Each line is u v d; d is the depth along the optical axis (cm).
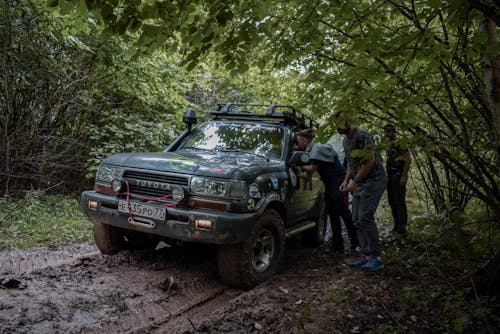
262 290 362
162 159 406
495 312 289
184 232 362
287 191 451
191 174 377
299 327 272
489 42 236
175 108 1003
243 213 369
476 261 416
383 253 493
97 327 286
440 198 573
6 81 707
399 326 279
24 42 722
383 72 273
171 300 347
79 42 703
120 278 386
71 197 827
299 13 352
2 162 754
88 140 886
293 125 547
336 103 287
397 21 405
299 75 493
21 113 772
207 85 1120
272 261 414
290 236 468
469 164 430
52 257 461
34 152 799
